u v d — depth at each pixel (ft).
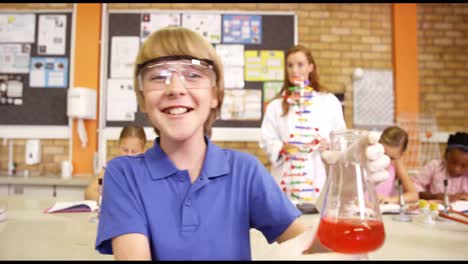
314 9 11.44
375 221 1.91
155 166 2.61
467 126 11.51
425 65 11.63
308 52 6.61
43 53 11.14
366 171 2.02
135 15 11.19
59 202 5.32
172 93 2.45
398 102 11.34
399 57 11.39
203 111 2.58
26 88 11.09
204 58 2.64
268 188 2.72
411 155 11.15
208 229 2.42
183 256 2.33
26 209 4.93
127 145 6.60
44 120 11.07
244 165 2.79
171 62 2.48
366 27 11.53
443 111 11.55
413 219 4.44
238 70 11.14
